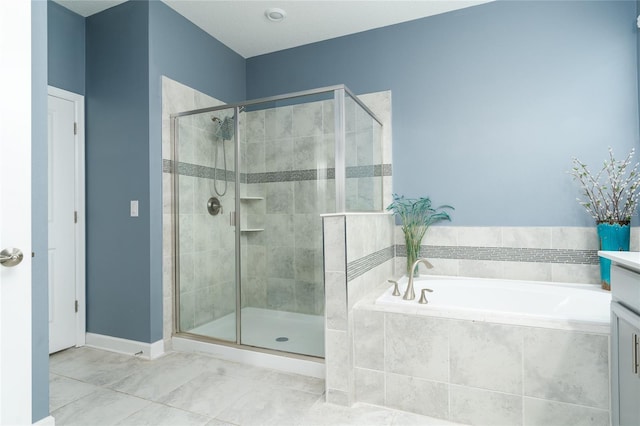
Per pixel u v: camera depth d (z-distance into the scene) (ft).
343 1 8.96
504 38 8.89
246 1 8.92
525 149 8.69
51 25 8.64
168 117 9.04
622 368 4.59
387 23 10.02
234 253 8.75
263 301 8.96
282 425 5.66
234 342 8.45
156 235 8.62
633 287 4.32
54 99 8.66
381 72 10.19
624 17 7.87
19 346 4.60
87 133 9.34
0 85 4.51
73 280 9.05
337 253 6.29
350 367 6.28
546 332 5.30
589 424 5.08
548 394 5.29
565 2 8.35
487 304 8.36
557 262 8.43
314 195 8.29
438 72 9.55
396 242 9.96
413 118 9.81
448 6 9.21
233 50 11.55
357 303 6.59
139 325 8.54
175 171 9.21
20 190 4.66
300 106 8.34
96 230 9.19
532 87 8.63
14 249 4.56
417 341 6.02
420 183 9.73
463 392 5.74
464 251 9.27
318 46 11.03
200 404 6.28
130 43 8.75
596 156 8.07
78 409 6.11
